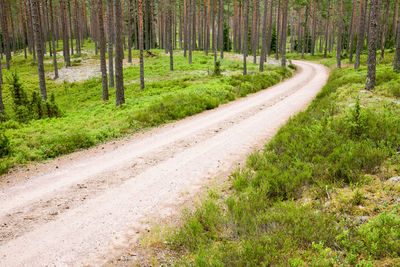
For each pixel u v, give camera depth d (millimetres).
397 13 55750
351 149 6633
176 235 4680
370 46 14430
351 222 4074
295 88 23094
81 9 68562
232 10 71438
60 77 37531
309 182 5867
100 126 12992
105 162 8617
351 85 16562
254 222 4422
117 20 17734
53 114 17297
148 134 11641
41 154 9258
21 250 4559
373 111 9859
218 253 3883
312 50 64062
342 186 5434
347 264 3295
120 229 5133
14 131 12492
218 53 55812
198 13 66312
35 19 20031
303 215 4348
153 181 7180
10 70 44969
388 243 3350
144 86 26422
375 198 4688
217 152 9172
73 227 5203
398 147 6621
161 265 4164
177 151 9438
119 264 4215
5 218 5516
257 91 23047
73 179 7387
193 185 6895
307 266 3395
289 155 7480
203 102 16500
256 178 6266
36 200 6258
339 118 9453
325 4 63781
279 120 12734
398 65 20750
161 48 69625
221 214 5211
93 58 50094
